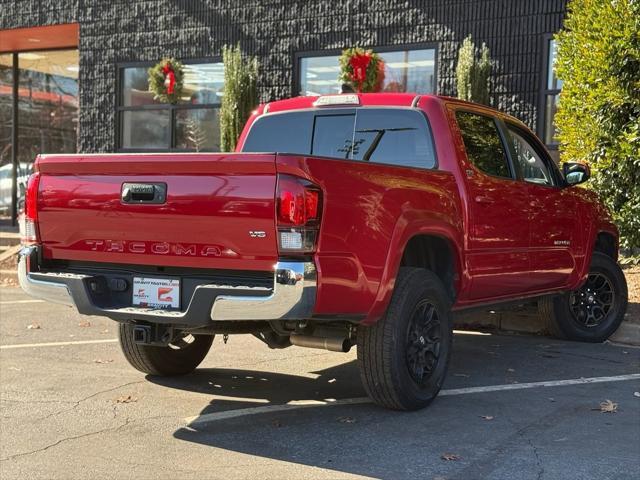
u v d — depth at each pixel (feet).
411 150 17.99
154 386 17.97
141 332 14.79
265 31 41.42
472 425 14.94
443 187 16.62
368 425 14.97
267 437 14.24
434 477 12.18
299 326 15.31
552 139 35.27
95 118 46.55
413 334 15.72
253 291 13.19
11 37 49.73
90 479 12.10
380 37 38.70
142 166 14.24
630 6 27.81
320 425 14.98
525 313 25.20
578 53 29.40
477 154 18.31
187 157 13.69
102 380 18.44
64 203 15.25
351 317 14.10
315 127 19.57
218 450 13.52
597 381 18.57
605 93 28.19
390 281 14.71
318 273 13.16
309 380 18.72
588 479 12.09
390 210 14.78
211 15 42.83
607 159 28.55
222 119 39.91
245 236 13.34
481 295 18.31
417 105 17.99
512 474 12.30
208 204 13.58
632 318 25.16
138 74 45.50
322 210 13.23
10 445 13.69
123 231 14.66
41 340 23.38
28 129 54.54
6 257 41.37
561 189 21.58
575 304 23.70
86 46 46.44
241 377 18.98
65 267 15.72
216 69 43.09
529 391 17.62
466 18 36.63
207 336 19.06
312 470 12.53
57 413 15.67
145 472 12.41
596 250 24.63
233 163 13.24
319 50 40.14
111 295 15.10
